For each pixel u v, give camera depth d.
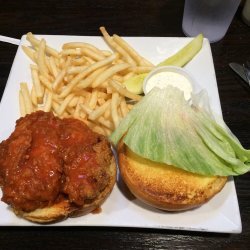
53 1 0.42
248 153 0.25
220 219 0.24
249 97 0.33
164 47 0.35
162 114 0.24
